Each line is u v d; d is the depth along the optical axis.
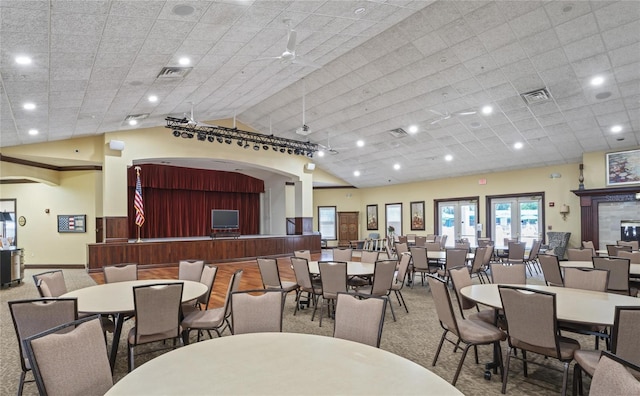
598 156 9.38
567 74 6.32
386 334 4.14
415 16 5.44
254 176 15.02
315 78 7.70
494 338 2.83
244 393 1.44
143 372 1.64
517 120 8.21
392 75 7.14
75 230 10.12
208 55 5.00
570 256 6.18
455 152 10.55
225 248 10.97
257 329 2.52
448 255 6.21
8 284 7.40
